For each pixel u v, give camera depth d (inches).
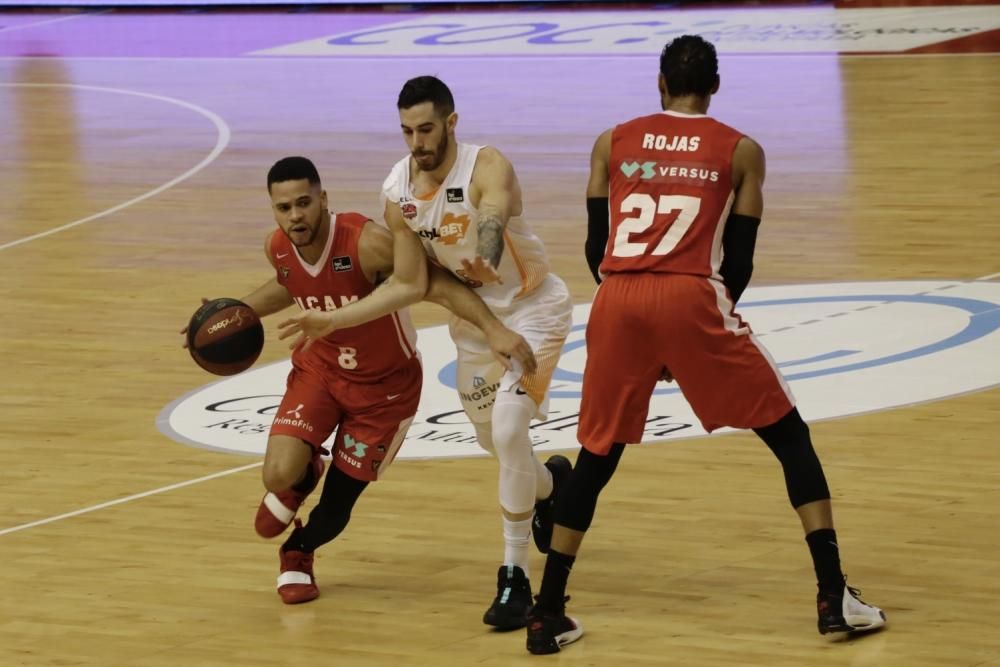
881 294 994.1
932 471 682.2
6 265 1214.9
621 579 576.4
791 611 536.7
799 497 504.1
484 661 507.2
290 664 511.5
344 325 530.6
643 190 509.7
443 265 553.3
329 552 623.8
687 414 788.6
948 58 1943.9
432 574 595.2
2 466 759.1
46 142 1769.2
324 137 1704.0
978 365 831.7
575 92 1881.2
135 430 810.8
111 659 522.6
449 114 525.7
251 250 1230.9
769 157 1467.8
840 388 808.9
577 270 1107.9
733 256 504.1
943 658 487.8
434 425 791.7
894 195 1279.5
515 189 537.6
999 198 1243.2
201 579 600.1
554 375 868.0
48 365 941.2
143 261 1210.0
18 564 623.5
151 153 1676.9
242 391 872.9
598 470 512.4
